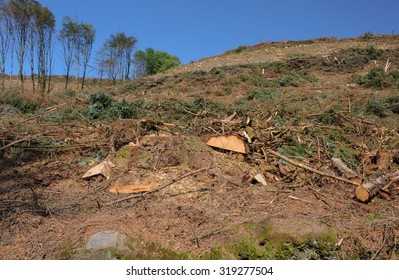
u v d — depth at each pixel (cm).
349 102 921
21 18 1603
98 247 346
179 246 364
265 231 374
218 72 1512
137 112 802
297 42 2378
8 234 389
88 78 2680
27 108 924
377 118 844
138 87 1468
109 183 499
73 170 554
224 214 425
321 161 614
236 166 568
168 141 578
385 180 529
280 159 609
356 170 605
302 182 540
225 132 689
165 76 1588
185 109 858
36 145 627
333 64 1595
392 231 394
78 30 2061
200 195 472
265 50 2203
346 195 508
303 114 838
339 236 380
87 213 427
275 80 1330
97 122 755
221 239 373
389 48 1841
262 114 824
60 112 838
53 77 2584
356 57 1636
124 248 348
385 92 1119
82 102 923
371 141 720
